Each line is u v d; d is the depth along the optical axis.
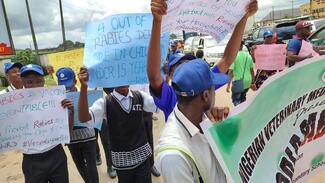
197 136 1.54
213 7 2.45
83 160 4.00
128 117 3.08
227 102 8.54
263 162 1.99
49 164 3.01
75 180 4.96
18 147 2.97
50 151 3.02
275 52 6.01
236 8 2.48
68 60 5.55
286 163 2.21
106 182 4.83
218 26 2.54
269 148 2.05
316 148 2.44
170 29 2.38
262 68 6.17
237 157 1.75
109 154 4.93
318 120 2.40
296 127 2.27
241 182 1.73
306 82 2.25
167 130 1.54
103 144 4.93
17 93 2.94
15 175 5.41
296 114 2.25
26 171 3.03
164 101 2.32
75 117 3.71
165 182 1.41
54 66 5.60
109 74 2.86
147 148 3.24
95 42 2.85
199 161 1.48
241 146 1.80
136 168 3.20
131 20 2.82
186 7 2.37
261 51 6.13
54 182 3.08
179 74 1.54
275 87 2.06
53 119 3.00
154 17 1.99
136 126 3.13
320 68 2.28
